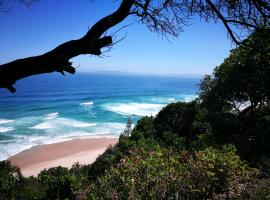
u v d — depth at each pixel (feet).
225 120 71.41
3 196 46.68
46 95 416.87
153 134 70.54
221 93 82.23
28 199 47.32
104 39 7.95
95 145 140.97
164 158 31.19
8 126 186.80
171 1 10.69
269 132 55.16
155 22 10.27
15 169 61.57
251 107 76.07
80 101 341.00
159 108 283.38
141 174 26.27
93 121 206.59
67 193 45.96
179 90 615.98
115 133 169.78
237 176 26.32
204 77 94.12
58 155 125.70
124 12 8.32
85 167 69.51
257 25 10.60
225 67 82.64
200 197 24.44
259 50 10.64
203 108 76.64
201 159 27.37
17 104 310.24
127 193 24.86
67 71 7.91
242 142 54.19
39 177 57.67
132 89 585.22
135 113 247.09
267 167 35.37
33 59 7.43
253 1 9.93
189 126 68.90
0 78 7.20
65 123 197.26
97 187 28.17
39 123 197.06
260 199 23.25
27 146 139.64
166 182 24.82
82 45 7.73
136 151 35.04
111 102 331.36
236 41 10.43
